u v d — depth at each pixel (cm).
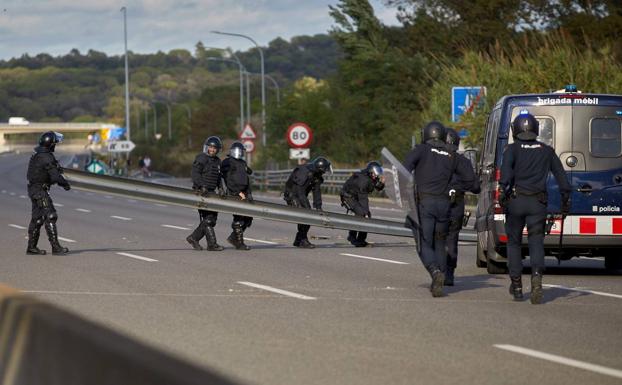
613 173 2931
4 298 923
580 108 2938
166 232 4775
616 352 1698
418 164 2450
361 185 4016
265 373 1463
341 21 10825
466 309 2206
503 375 1478
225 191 3825
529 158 2362
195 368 741
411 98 10375
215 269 3058
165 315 2066
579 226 2919
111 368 768
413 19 11200
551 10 10231
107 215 6225
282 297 2380
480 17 10700
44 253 3569
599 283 2786
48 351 841
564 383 1433
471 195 7081
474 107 6378
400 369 1508
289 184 4012
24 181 14025
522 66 6706
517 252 2383
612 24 9238
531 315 2128
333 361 1565
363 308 2198
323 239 4484
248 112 13325
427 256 2419
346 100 10800
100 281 2711
